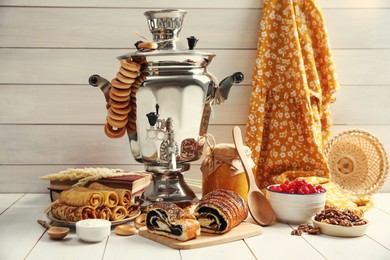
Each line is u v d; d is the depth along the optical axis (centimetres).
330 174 205
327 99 209
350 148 208
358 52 217
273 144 209
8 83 210
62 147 213
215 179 178
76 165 214
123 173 190
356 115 220
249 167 175
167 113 171
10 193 214
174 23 175
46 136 213
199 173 217
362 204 192
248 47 214
